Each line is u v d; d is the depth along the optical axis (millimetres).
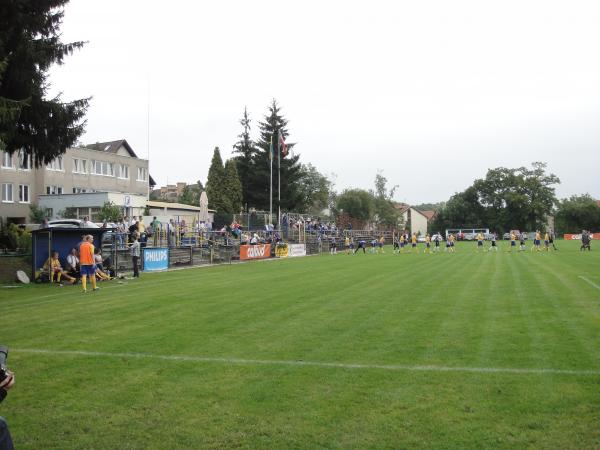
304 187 92000
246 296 16172
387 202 114625
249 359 8195
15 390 6773
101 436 5320
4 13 21016
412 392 6484
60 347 9180
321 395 6422
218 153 72500
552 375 7094
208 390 6672
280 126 74438
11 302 15508
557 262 30250
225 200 70375
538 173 114875
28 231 29656
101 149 67938
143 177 70000
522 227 115188
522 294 15703
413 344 9070
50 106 23109
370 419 5633
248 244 40094
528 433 5219
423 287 18078
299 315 12320
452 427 5387
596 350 8422
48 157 25125
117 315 12727
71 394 6598
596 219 111062
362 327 10703
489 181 117000
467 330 10227
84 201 46312
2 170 52625
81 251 18250
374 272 25281
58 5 23359
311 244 52469
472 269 26016
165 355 8516
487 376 7098
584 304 13484
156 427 5527
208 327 10938
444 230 120000
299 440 5145
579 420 5520
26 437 5316
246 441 5148
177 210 52156
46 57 22500
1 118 18547
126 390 6727
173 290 18250
